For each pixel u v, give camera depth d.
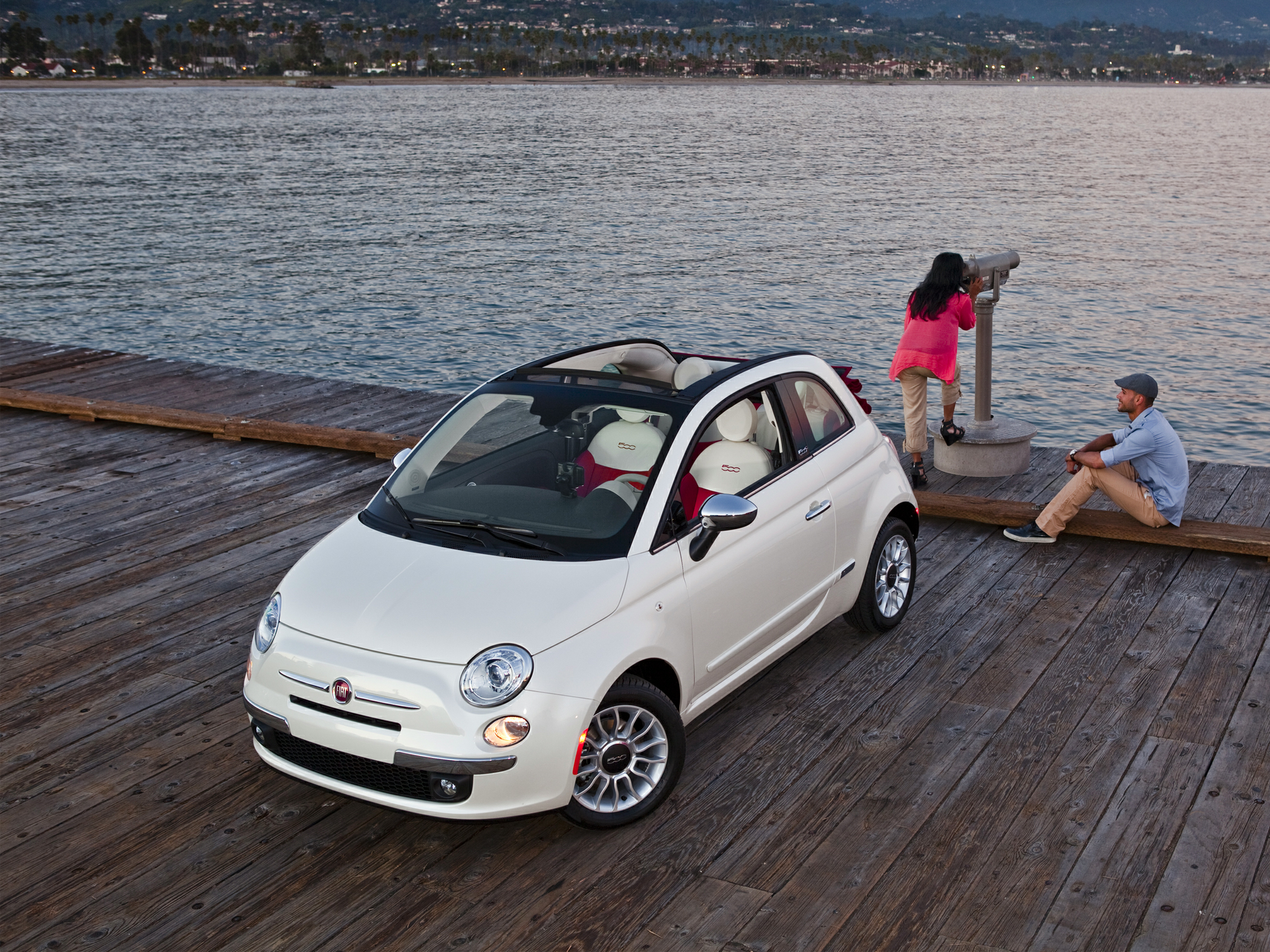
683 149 78.19
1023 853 3.69
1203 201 45.38
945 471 7.95
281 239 35.50
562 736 3.54
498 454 4.39
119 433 9.66
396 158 69.00
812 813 3.95
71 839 3.89
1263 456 14.89
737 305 24.98
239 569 6.50
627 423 4.30
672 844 3.79
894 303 25.17
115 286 27.20
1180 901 3.42
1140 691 4.80
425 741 3.49
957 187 51.69
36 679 5.14
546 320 23.42
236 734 4.63
